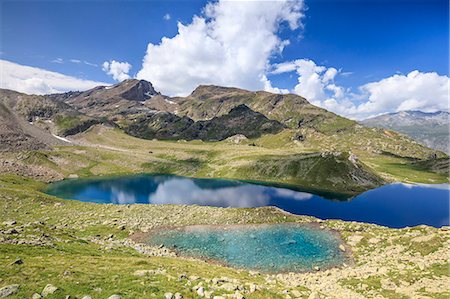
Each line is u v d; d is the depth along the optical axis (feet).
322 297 100.27
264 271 175.73
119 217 267.18
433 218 354.95
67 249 131.64
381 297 108.88
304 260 192.13
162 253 188.75
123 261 122.21
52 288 76.43
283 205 399.65
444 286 109.09
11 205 272.72
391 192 529.04
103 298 75.46
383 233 225.35
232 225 265.95
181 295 81.05
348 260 191.83
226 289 91.76
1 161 555.69
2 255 103.24
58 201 306.96
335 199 450.71
